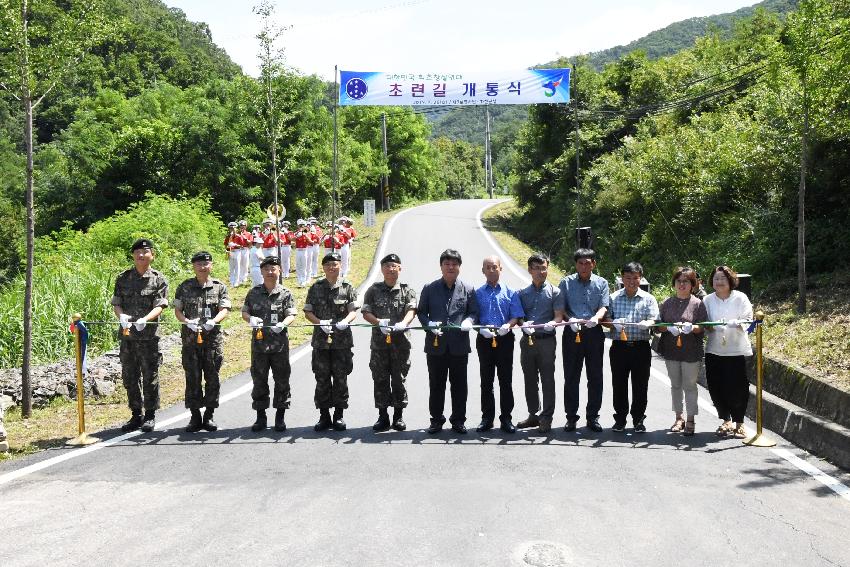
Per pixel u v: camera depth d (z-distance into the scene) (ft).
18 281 55.98
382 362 25.14
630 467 20.81
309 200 141.69
